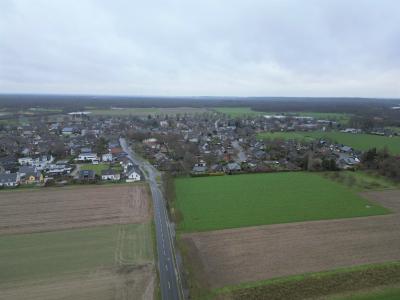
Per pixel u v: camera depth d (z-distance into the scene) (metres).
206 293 39.38
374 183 90.44
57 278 42.66
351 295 39.62
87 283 41.53
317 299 38.97
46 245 51.97
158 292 39.78
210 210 67.62
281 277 42.97
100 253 49.31
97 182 88.88
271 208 69.12
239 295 39.25
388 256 49.09
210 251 50.03
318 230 58.06
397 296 39.41
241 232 57.06
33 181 89.44
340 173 101.50
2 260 47.28
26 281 41.97
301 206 70.50
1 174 87.06
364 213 66.75
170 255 48.91
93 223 60.91
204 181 91.50
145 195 78.00
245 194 78.94
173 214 64.88
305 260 47.56
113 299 38.41
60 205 70.69
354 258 48.28
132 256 48.44
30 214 65.38
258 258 47.97
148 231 57.28
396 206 71.69
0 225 60.00
